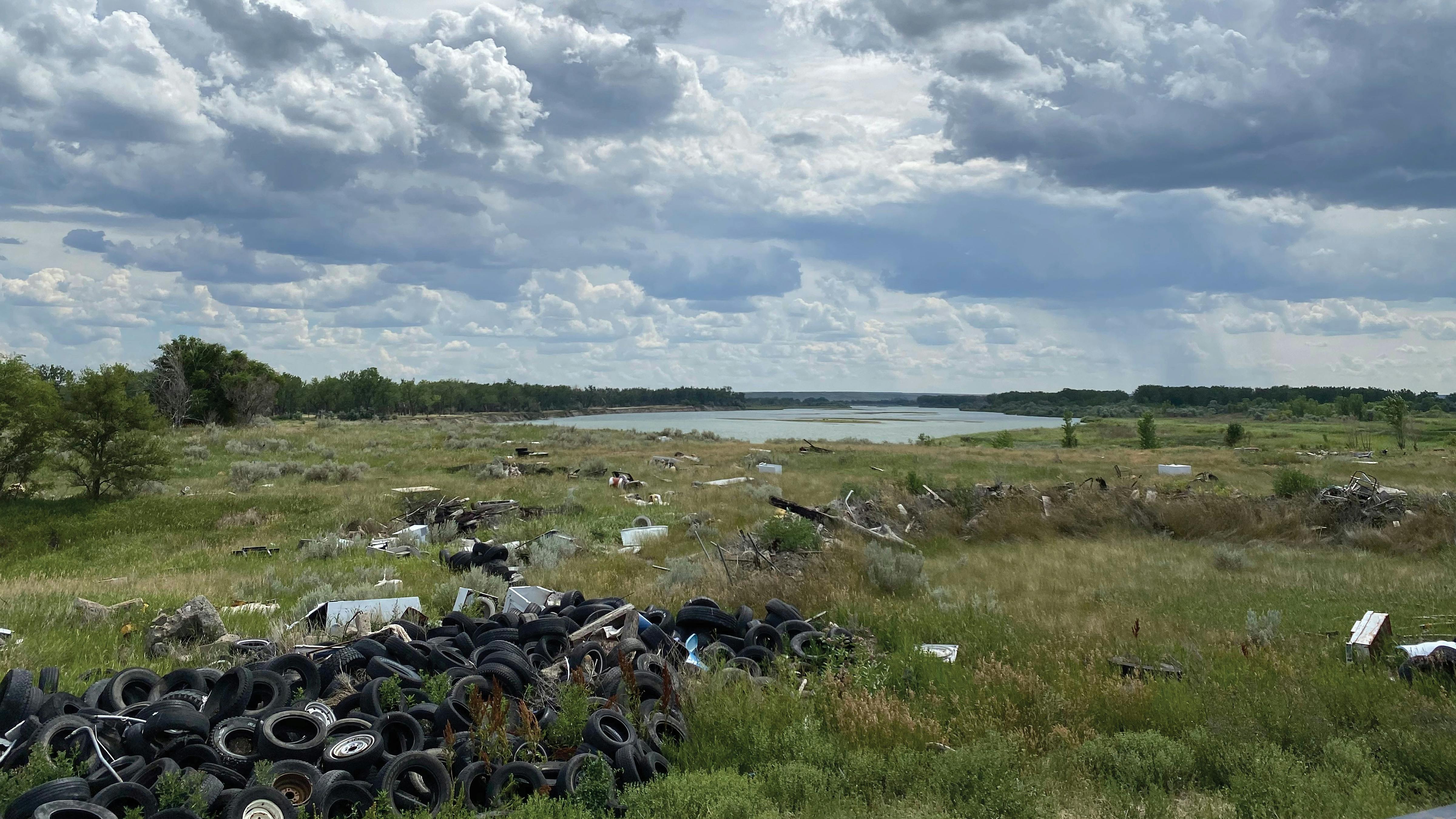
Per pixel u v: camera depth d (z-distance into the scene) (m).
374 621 12.08
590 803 5.94
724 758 7.18
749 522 24.30
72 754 6.25
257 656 10.44
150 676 7.89
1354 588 14.77
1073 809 6.06
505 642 9.17
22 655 10.39
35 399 31.36
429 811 5.85
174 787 5.59
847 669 9.58
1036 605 13.77
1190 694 8.17
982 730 7.66
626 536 22.36
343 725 6.89
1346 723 7.65
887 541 21.00
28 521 26.84
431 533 24.45
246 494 32.47
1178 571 17.02
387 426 82.94
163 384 74.50
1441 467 42.00
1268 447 69.00
